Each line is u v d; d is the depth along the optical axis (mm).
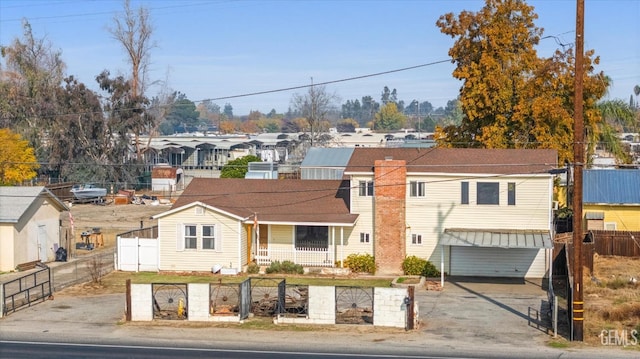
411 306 28547
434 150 42688
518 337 27328
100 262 41656
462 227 40281
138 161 94750
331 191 44188
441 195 40438
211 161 111625
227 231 40469
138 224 63094
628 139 103062
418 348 25734
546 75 50031
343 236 41656
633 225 47156
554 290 36469
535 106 49094
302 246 42438
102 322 30281
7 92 91750
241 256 40625
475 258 40312
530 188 39594
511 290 36688
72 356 24531
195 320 30188
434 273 40031
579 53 26219
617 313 29984
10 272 42312
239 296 30031
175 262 41156
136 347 25984
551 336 27453
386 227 40438
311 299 29484
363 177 41406
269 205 42938
